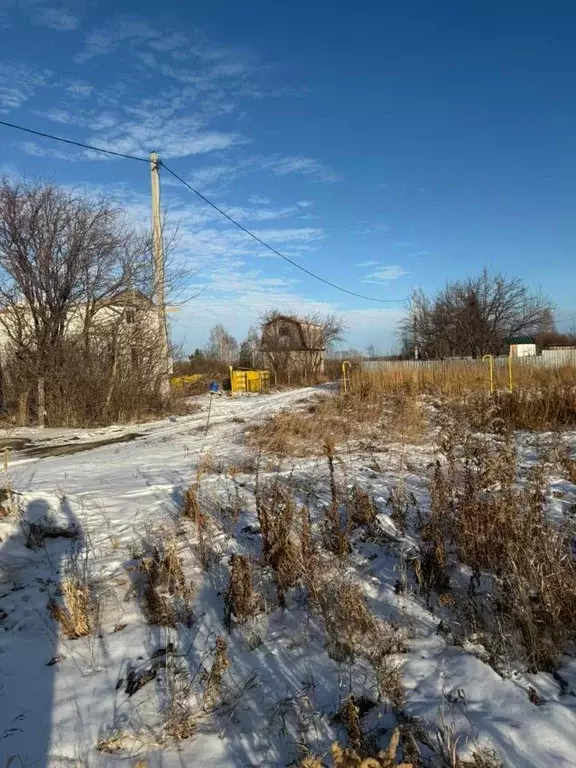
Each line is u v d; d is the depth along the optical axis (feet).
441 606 12.12
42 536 17.20
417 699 9.14
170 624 12.07
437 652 10.44
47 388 55.36
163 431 48.39
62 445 42.83
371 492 20.66
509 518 13.52
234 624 11.84
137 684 10.03
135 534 17.60
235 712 9.18
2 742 8.71
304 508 16.03
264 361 142.72
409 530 16.71
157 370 61.26
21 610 13.02
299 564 13.10
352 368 86.99
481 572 13.43
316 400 72.49
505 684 9.34
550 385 48.93
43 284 53.52
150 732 8.80
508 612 10.96
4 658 11.13
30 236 52.75
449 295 132.57
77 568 14.46
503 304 129.80
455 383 63.10
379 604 12.31
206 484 23.36
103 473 28.78
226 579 13.97
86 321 56.13
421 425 38.63
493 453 21.11
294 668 10.27
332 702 9.22
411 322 142.00
